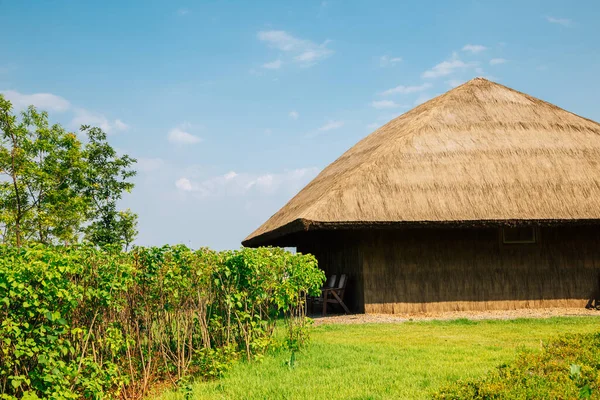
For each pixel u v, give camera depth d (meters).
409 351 8.88
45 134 21.67
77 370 6.02
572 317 13.20
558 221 14.25
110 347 6.77
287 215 18.73
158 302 7.47
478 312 14.78
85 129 25.59
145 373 6.94
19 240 20.00
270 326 8.99
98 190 25.11
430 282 15.02
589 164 15.98
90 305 6.53
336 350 9.03
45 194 21.61
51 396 5.61
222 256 8.02
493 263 15.30
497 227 14.19
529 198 14.72
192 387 6.91
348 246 16.12
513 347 9.20
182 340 7.98
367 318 13.93
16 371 5.55
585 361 6.66
